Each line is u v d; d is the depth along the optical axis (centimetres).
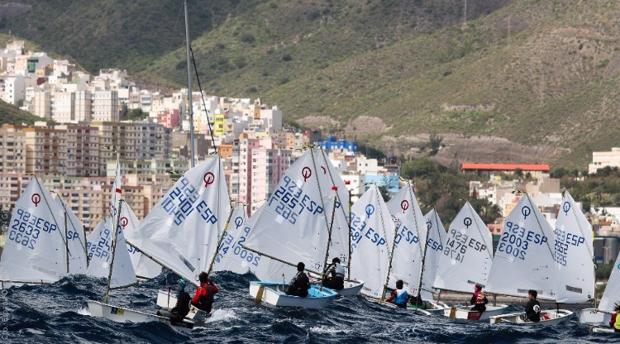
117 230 16362
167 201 15475
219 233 15562
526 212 19800
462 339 16325
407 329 16900
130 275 16538
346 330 16438
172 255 15462
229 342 14762
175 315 15350
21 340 14462
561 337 16600
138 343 14538
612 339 16475
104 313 15688
